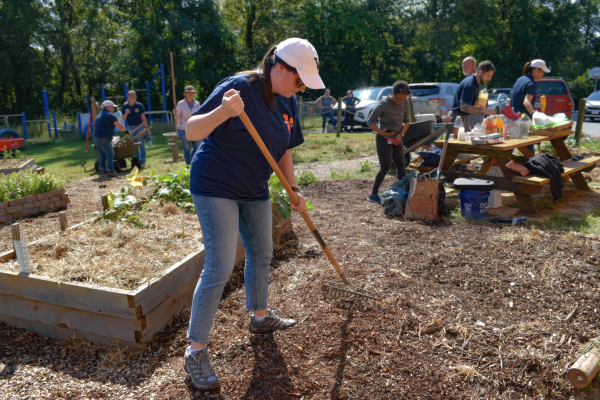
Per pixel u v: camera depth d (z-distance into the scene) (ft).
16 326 9.48
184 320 9.44
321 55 98.84
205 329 7.41
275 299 10.28
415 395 7.39
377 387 7.52
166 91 90.58
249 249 8.38
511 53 113.39
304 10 100.58
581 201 18.80
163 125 66.74
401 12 107.76
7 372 8.03
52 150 48.42
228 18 105.70
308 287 10.80
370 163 30.17
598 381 7.78
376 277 11.32
